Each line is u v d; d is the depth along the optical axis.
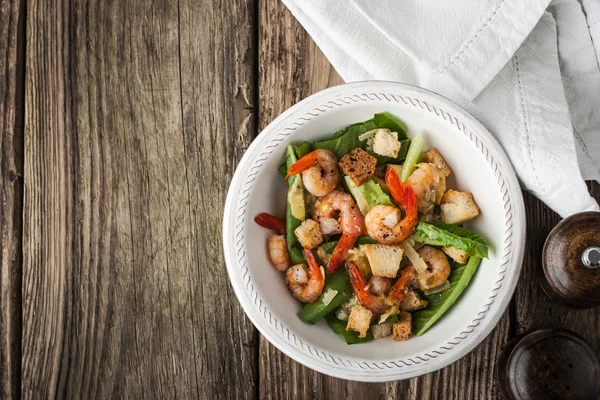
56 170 0.87
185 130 0.86
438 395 0.85
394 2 0.79
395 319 0.77
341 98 0.76
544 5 0.77
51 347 0.87
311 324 0.77
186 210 0.86
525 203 0.84
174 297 0.86
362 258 0.76
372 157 0.76
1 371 0.87
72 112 0.87
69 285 0.87
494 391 0.84
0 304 0.87
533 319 0.84
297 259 0.77
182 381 0.86
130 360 0.86
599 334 0.83
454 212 0.77
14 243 0.87
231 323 0.86
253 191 0.76
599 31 0.81
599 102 0.83
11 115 0.87
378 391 0.85
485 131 0.75
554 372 0.78
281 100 0.86
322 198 0.77
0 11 0.87
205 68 0.86
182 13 0.86
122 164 0.87
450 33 0.78
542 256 0.79
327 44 0.83
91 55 0.87
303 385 0.86
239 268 0.76
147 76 0.87
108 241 0.87
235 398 0.86
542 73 0.80
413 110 0.76
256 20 0.86
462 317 0.77
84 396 0.87
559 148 0.79
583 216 0.76
